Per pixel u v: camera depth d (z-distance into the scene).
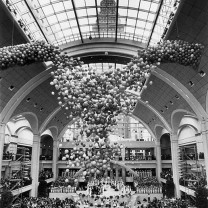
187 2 15.76
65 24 24.58
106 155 9.73
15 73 22.36
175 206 25.73
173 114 31.84
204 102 22.62
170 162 46.97
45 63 24.03
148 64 11.48
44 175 40.50
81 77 10.87
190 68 20.78
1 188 23.81
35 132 35.66
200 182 26.47
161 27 22.83
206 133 22.80
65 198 35.41
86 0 21.97
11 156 33.50
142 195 35.28
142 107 39.25
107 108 10.05
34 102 30.25
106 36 26.36
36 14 21.42
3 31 18.11
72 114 10.84
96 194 36.84
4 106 24.45
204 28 16.64
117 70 10.88
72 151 9.96
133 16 23.58
